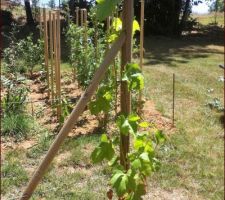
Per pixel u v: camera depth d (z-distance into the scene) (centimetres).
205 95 891
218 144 602
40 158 547
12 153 554
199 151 572
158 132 270
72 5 1838
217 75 1138
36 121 673
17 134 608
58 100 681
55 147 239
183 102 827
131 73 239
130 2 235
